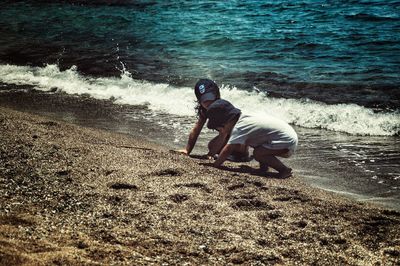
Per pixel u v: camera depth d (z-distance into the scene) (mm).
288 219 4055
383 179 5672
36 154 5227
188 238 3570
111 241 3398
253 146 5465
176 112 8641
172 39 14859
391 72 10719
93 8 21125
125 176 4754
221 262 3279
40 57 12922
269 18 17672
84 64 12164
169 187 4555
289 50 13242
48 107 8945
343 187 5422
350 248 3625
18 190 4219
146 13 19484
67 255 3000
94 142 6355
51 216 3721
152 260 3186
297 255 3465
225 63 12023
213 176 4984
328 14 17969
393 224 4094
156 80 10625
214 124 5551
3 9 21406
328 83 10039
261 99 9172
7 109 8195
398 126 7703
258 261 3330
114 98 9562
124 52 13352
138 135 7352
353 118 8086
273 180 5195
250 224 3900
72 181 4523
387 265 3395
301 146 6996
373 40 13992
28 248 3043
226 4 20703
